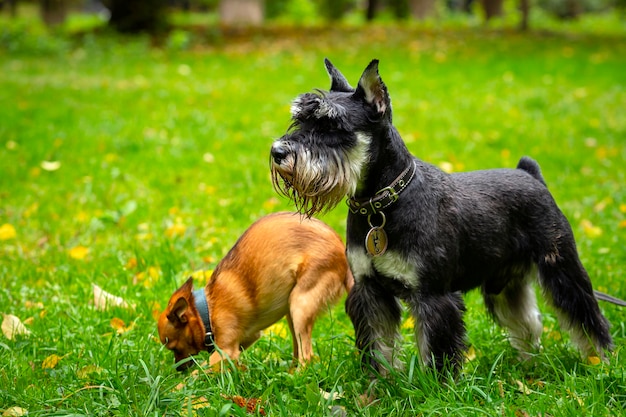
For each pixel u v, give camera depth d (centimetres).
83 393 434
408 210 423
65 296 614
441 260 427
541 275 486
